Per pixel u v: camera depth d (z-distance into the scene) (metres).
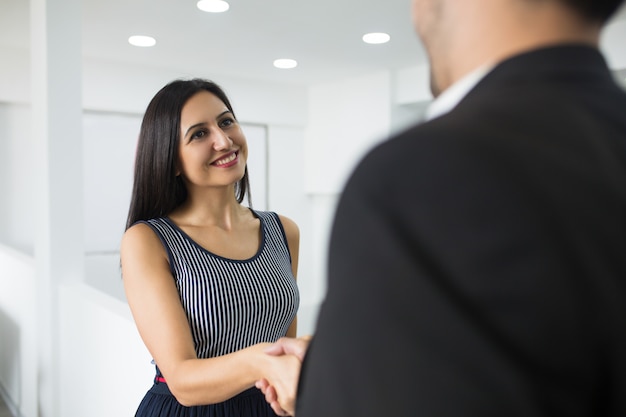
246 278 1.24
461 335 0.26
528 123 0.30
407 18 3.65
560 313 0.26
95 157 5.10
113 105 5.08
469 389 0.26
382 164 0.30
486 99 0.32
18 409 3.27
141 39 4.21
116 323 2.06
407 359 0.27
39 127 2.70
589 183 0.28
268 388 0.88
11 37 4.14
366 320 0.29
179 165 1.26
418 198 0.28
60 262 2.65
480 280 0.27
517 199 0.27
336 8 3.45
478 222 0.27
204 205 1.29
